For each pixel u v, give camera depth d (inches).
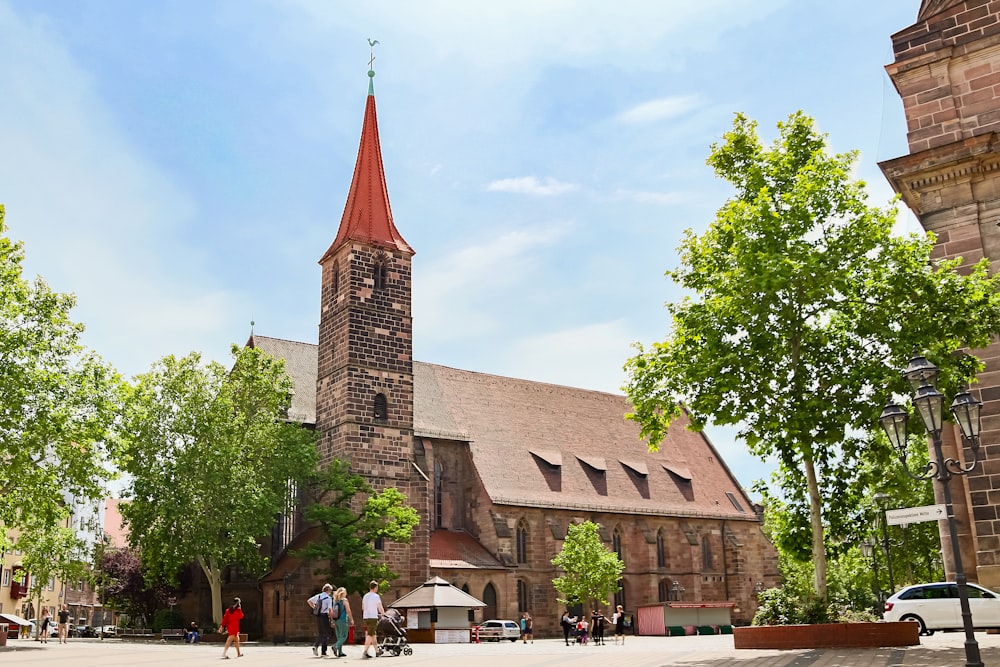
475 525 3083.2
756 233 1218.0
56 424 1846.7
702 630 3046.3
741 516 3784.5
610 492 3454.7
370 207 2908.5
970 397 812.6
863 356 1218.0
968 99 1391.5
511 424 3447.3
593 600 3169.3
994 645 1089.4
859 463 1270.9
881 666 831.7
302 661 1172.5
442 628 2304.4
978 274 1205.1
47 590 4003.4
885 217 1206.3
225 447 2460.6
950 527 742.5
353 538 2399.1
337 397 2723.9
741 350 1219.9
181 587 2893.7
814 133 1304.1
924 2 1457.9
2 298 1866.4
